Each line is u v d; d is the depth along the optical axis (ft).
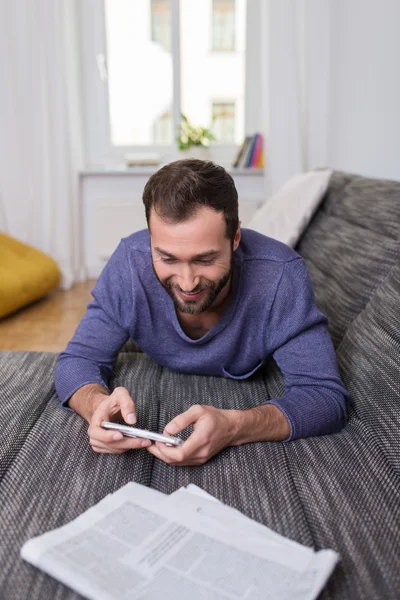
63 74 10.78
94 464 2.77
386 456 2.79
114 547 2.09
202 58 12.28
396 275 3.90
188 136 12.01
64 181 11.14
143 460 2.86
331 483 2.61
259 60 12.15
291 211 6.10
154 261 2.96
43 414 3.29
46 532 2.23
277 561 2.02
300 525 2.33
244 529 2.22
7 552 2.13
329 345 3.40
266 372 4.14
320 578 1.92
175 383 3.83
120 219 11.90
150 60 12.21
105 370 3.71
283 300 3.37
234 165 12.09
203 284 2.91
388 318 3.59
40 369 3.93
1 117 10.74
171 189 2.71
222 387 3.79
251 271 3.37
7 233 11.32
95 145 12.44
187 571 1.97
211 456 2.82
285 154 11.10
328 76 10.95
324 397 3.16
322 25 10.71
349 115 11.09
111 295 3.61
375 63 10.67
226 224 2.81
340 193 6.10
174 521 2.27
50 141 10.93
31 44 10.48
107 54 12.06
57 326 8.79
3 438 2.96
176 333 3.62
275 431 2.97
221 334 3.52
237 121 12.67
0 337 8.19
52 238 11.32
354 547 2.20
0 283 8.73
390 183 5.22
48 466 2.73
